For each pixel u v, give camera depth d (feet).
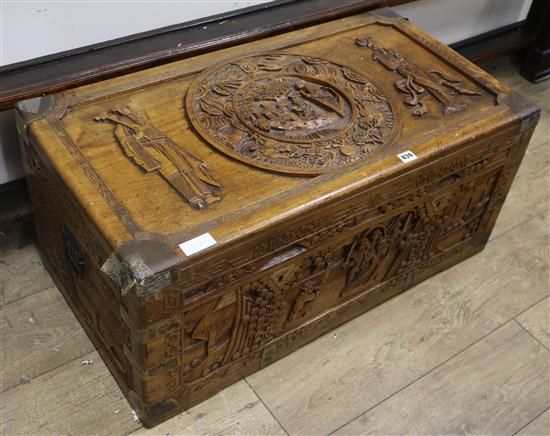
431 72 4.66
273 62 4.56
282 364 4.49
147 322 3.34
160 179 3.63
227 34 4.70
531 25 7.21
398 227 4.31
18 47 4.20
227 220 3.45
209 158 3.80
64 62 4.31
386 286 4.78
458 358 4.66
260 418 4.19
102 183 3.56
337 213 3.78
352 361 4.56
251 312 3.87
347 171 3.81
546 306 5.08
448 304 5.00
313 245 3.83
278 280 3.84
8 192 4.74
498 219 5.73
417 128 4.17
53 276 4.74
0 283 4.76
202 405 4.22
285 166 3.80
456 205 4.63
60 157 3.67
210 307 3.61
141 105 4.09
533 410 4.40
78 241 3.80
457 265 5.32
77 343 4.47
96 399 4.18
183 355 3.75
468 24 6.77
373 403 4.34
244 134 3.98
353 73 4.55
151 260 3.20
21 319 4.56
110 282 3.51
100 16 4.40
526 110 4.40
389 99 4.37
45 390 4.19
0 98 3.96
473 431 4.25
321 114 4.20
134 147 3.78
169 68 4.38
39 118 3.88
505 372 4.60
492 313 4.98
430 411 4.33
